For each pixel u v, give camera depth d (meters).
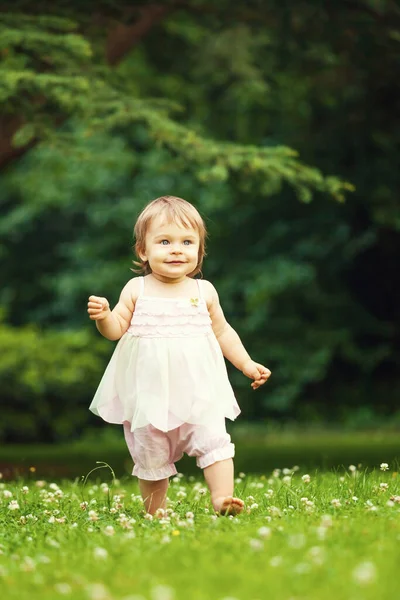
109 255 26.75
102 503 6.10
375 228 22.56
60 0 12.15
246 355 5.86
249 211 24.20
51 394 19.52
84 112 10.98
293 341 23.69
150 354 5.40
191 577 3.32
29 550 4.26
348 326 23.86
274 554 3.73
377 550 3.74
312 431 21.50
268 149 11.87
